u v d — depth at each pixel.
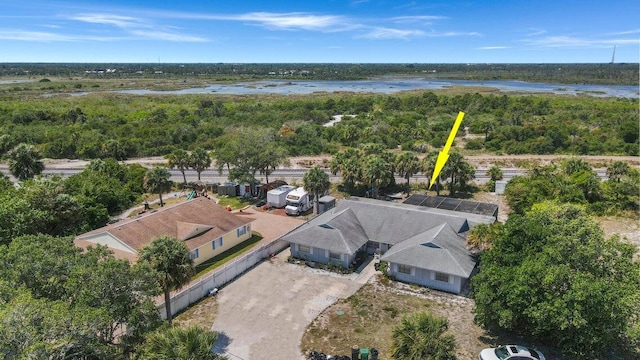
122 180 66.88
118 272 22.25
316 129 114.88
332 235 40.88
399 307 33.94
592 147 94.81
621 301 24.16
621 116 124.50
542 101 161.38
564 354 27.66
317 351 28.69
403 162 62.97
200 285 35.16
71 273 22.08
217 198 63.41
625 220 52.84
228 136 107.06
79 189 54.72
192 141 108.19
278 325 31.66
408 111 155.50
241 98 191.12
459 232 40.69
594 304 24.16
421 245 37.59
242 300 35.06
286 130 110.88
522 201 53.66
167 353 19.89
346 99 177.25
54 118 131.50
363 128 119.00
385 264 39.50
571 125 115.31
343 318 32.50
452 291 35.97
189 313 33.16
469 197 61.94
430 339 24.39
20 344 17.00
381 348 28.92
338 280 38.28
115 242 38.94
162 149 98.56
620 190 56.00
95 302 21.34
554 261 26.94
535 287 26.22
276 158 64.88
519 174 72.88
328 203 56.06
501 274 27.61
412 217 43.66
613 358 27.11
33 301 18.73
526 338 29.55
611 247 27.73
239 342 29.66
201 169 67.56
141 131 110.88
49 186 43.28
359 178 60.44
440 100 174.50
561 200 53.94
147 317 22.47
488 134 110.75
